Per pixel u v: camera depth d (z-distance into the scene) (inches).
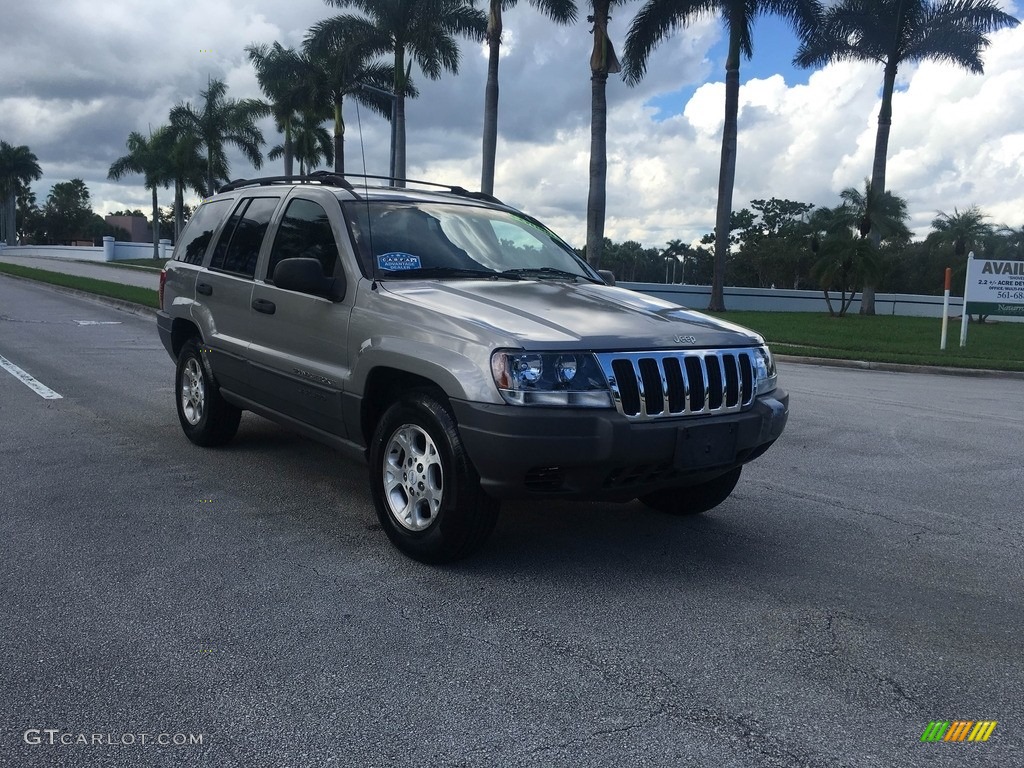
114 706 110.3
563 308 166.9
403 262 186.1
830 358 638.5
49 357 452.8
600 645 132.3
